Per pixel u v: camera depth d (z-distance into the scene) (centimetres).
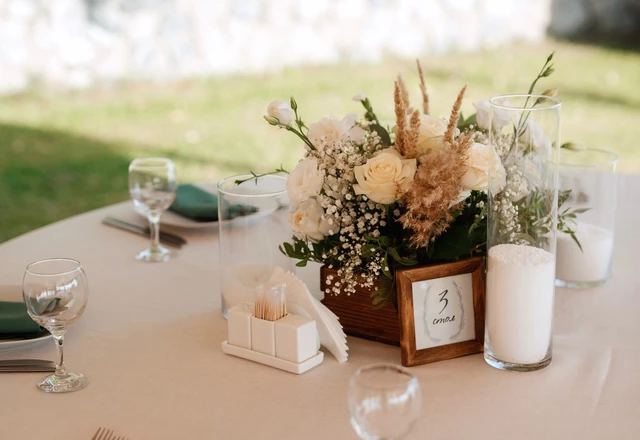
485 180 120
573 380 119
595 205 149
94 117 560
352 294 132
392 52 651
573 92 573
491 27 665
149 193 164
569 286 151
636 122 523
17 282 157
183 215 186
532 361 121
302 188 124
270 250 136
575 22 679
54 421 111
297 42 638
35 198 445
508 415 110
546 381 119
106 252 171
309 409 112
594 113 539
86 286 119
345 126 133
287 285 127
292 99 133
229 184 140
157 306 146
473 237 129
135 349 131
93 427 109
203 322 140
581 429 107
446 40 658
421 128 123
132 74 612
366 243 125
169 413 112
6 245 176
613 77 601
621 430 107
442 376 121
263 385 119
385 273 123
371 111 141
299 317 125
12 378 122
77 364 126
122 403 115
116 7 599
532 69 614
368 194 119
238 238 136
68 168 484
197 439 106
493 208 120
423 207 117
